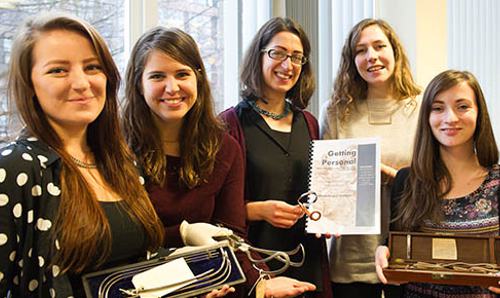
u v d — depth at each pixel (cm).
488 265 179
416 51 354
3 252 121
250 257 172
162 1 273
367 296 226
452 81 201
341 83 242
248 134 214
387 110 235
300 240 216
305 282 200
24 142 131
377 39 231
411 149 228
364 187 209
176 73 170
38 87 132
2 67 221
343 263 225
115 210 142
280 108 224
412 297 196
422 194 202
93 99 138
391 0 365
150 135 175
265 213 202
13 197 122
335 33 341
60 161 132
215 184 184
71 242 128
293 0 315
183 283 139
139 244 146
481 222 191
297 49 216
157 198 172
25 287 125
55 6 237
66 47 133
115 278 136
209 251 150
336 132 240
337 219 208
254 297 175
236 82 296
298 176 216
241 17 298
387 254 191
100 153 151
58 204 129
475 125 201
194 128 178
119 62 259
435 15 364
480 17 421
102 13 253
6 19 224
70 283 132
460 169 202
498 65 430
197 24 287
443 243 188
